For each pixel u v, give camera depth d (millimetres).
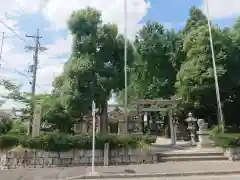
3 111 25922
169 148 19141
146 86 34750
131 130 23219
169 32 33344
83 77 19078
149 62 33594
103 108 21406
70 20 20281
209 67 21672
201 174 12055
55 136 15008
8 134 16266
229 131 22812
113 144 15227
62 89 20453
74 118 22750
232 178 11008
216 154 16062
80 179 11539
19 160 14539
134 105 22453
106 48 20281
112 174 12016
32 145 14758
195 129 23234
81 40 19641
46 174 12367
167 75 33219
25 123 20422
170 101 22297
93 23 20250
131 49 21625
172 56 31766
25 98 21328
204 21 31672
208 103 23812
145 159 15227
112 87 20094
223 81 22281
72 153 14898
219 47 22297
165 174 11914
